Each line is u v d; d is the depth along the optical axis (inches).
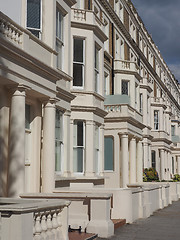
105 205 460.1
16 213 271.3
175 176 1745.8
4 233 271.1
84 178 715.4
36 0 540.1
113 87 1133.7
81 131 744.3
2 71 418.6
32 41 490.9
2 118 458.0
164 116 1801.2
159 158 1688.0
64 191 509.7
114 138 1007.6
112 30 1185.4
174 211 791.7
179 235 490.0
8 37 442.0
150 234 491.5
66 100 614.5
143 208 664.4
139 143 1173.1
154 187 791.7
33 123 529.0
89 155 733.9
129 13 1430.9
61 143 601.0
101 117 802.8
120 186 993.5
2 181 453.1
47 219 323.3
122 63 1162.0
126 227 542.0
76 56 752.3
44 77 510.3
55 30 560.7
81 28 752.3
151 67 1775.3
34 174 519.8
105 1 1104.2
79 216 472.7
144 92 1400.1
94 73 775.1
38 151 531.2
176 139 2169.0
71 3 635.5
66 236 341.7
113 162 1005.2
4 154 458.6
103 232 452.4
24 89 457.4
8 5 512.4
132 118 1019.3
